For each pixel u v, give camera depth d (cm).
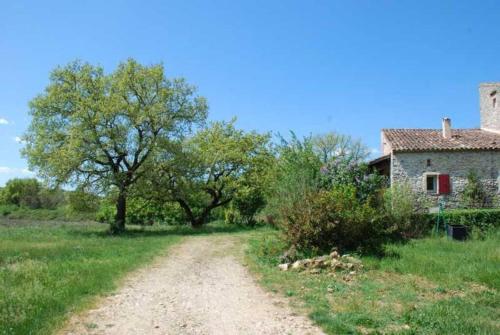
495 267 1173
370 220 1463
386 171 2838
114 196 2914
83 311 803
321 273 1184
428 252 1465
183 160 2878
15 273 1066
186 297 934
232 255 1620
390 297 912
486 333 670
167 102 2867
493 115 2977
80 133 2567
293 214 1490
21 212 5703
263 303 878
